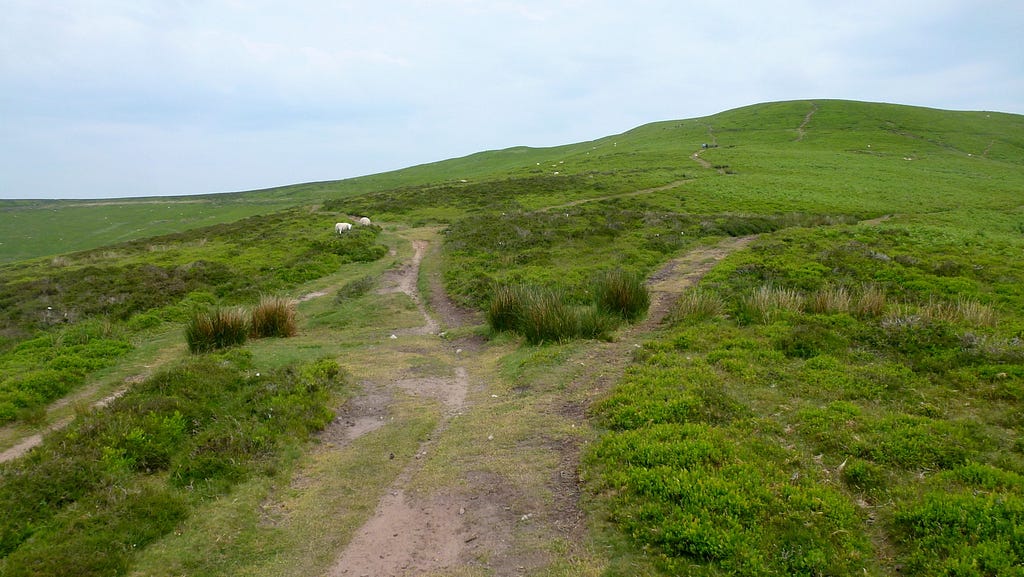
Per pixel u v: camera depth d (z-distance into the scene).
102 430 7.89
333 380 10.67
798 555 4.86
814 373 9.45
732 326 12.66
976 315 12.59
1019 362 9.38
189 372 10.21
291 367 11.06
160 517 6.17
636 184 49.53
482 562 5.30
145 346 15.44
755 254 22.09
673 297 16.31
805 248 23.39
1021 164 67.56
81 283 22.83
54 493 6.45
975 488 5.82
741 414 7.90
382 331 16.42
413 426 8.73
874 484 6.11
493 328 14.38
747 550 4.89
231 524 6.16
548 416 8.54
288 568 5.46
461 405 9.71
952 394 8.57
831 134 83.81
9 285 24.70
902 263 19.94
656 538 5.20
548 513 5.98
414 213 43.25
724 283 17.23
